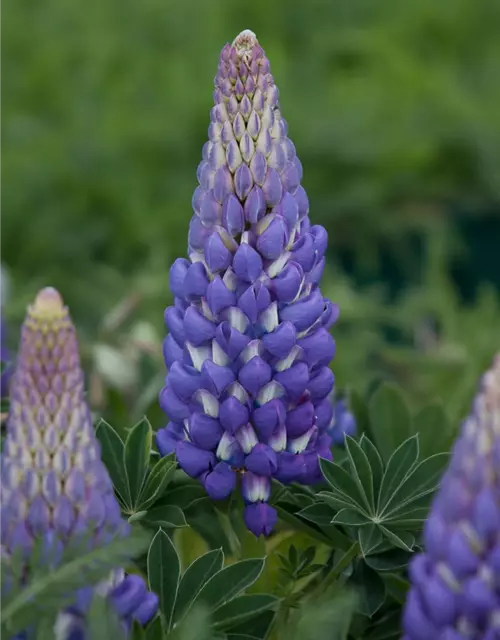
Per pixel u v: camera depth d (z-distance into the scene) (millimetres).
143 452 1338
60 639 1211
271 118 1314
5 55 4379
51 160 3635
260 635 1279
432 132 3785
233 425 1310
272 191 1312
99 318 2604
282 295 1312
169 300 2188
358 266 3531
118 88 4039
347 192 3580
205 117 3859
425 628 1188
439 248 2660
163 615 1281
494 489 1177
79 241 3469
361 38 4320
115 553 1205
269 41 4383
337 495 1315
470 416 1188
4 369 1471
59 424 1216
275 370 1319
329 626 1223
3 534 1220
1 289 1607
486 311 2150
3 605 1199
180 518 1324
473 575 1180
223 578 1282
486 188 3633
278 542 1377
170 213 3484
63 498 1216
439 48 4527
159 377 1589
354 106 3881
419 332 2377
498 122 3803
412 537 1313
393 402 1434
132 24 4555
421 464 1335
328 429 1412
